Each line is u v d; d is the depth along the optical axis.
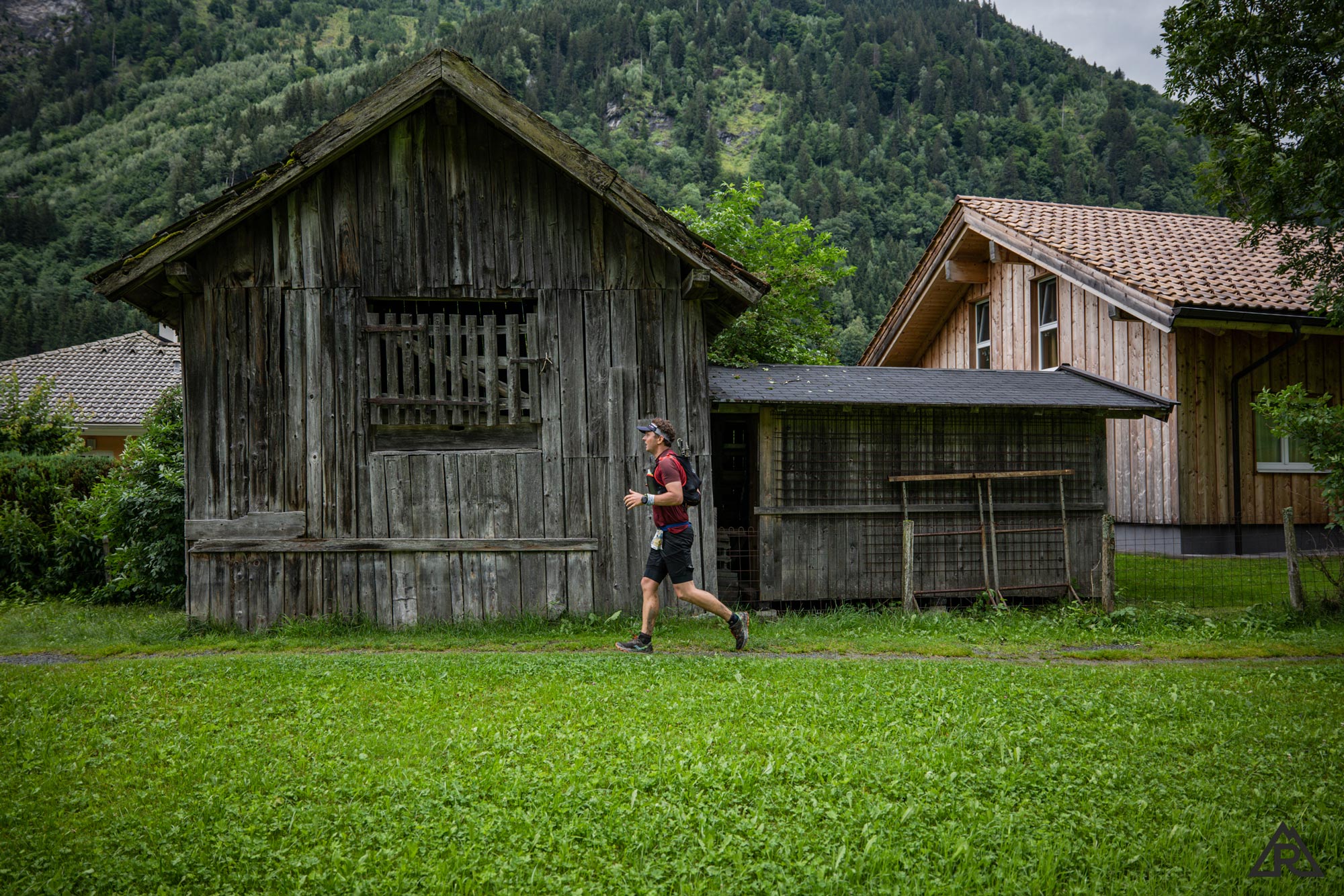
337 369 9.80
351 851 3.94
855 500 10.98
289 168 9.41
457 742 5.24
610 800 4.40
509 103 9.56
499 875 3.72
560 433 10.04
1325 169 8.91
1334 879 3.74
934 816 4.27
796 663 7.55
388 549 9.74
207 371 9.70
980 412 11.41
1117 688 6.79
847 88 187.50
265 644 9.00
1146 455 15.27
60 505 13.96
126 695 6.56
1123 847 4.04
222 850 3.93
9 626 10.39
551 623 9.86
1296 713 6.19
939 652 8.52
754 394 10.47
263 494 9.70
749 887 3.61
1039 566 11.48
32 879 3.71
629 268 10.19
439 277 9.95
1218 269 15.28
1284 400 9.67
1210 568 13.62
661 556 8.27
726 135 191.88
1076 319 16.84
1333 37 9.02
